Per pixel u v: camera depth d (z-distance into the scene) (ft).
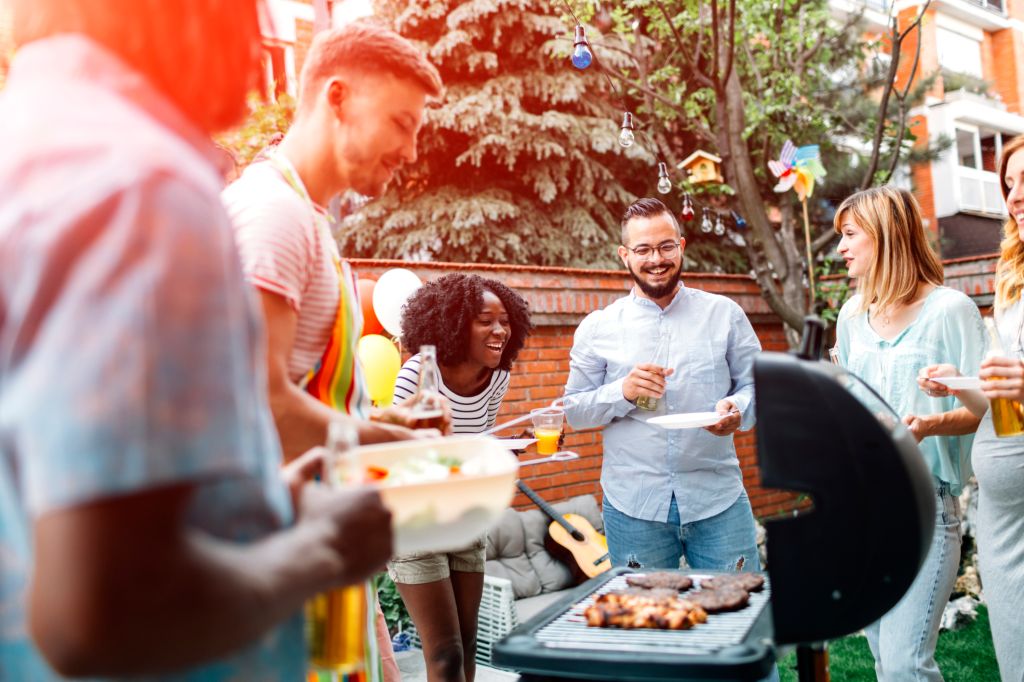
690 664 3.77
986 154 52.19
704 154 17.98
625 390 9.17
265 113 15.48
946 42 51.21
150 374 1.78
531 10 30.14
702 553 9.48
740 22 22.25
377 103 4.81
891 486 3.86
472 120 28.07
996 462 7.34
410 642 13.25
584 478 17.76
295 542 2.31
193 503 2.22
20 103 2.09
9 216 1.86
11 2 2.33
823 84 27.30
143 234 1.84
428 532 3.48
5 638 2.10
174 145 2.10
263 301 4.42
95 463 1.70
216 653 1.98
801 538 4.00
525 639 4.28
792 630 4.01
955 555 7.88
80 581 1.71
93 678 1.82
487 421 9.72
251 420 2.15
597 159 30.83
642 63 22.53
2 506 2.04
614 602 4.69
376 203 30.42
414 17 29.53
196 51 2.32
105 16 2.24
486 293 8.98
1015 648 7.30
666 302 9.98
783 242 22.11
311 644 3.32
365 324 12.51
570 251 29.19
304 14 25.27
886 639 8.05
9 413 1.81
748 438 21.38
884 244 8.42
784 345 23.16
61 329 1.77
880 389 8.52
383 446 3.89
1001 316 8.01
